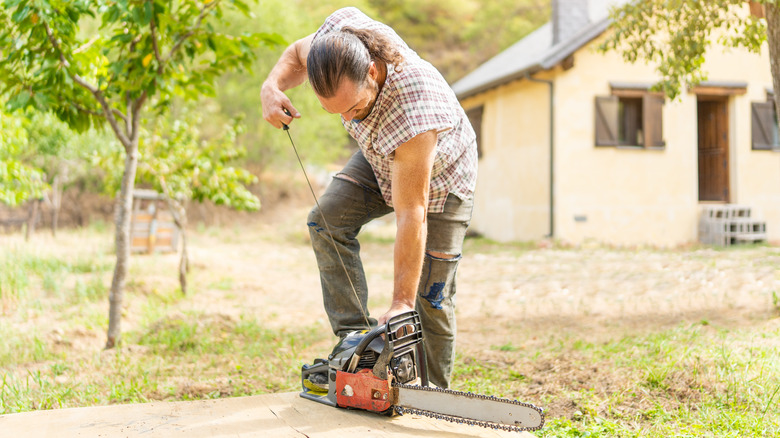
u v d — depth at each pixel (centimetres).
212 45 474
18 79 441
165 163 779
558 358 444
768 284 747
